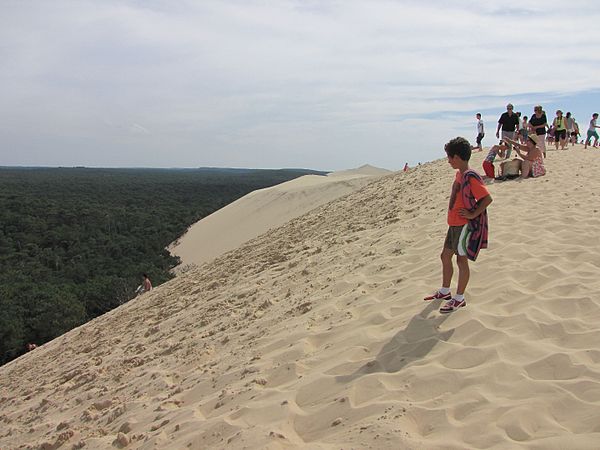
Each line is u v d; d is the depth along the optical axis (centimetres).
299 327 544
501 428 291
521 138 1667
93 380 653
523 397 318
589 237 644
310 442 333
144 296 1477
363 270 689
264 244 1505
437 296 494
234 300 792
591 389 310
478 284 537
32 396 709
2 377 1050
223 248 4338
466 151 445
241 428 367
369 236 912
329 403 368
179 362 589
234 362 512
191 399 470
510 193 1036
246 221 4691
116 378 622
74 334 1283
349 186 4347
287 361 467
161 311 982
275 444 332
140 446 399
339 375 404
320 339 496
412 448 289
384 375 382
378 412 337
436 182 1361
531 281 520
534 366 350
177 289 1229
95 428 483
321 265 816
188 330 729
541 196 971
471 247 452
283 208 4491
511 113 1439
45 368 923
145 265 4288
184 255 4825
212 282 1062
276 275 871
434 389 351
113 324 1117
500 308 464
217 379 486
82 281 4303
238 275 1034
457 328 434
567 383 321
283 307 652
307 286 713
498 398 322
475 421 303
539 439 275
